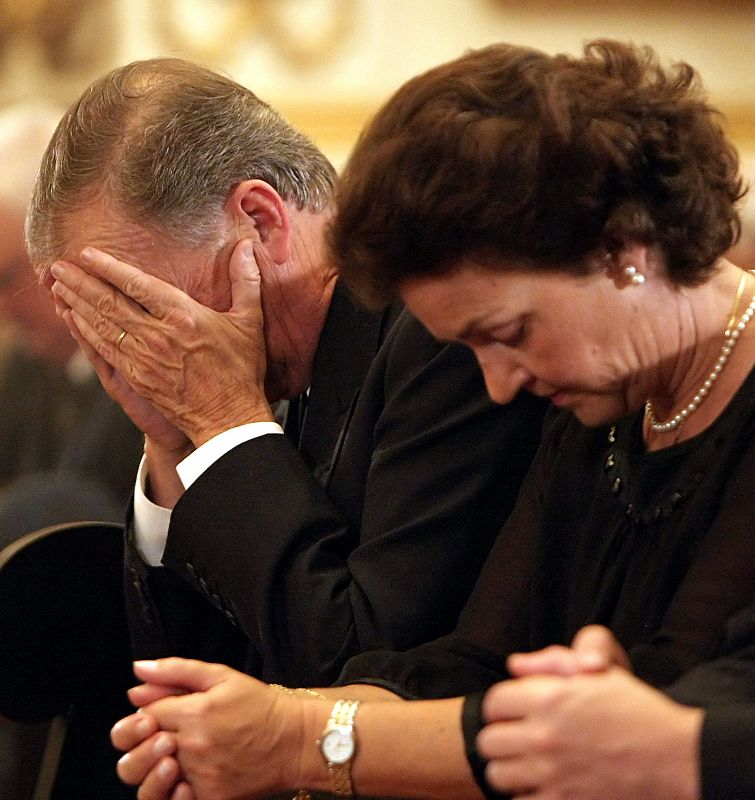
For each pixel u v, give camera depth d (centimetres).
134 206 627
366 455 634
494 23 1916
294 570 586
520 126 427
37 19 1980
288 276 648
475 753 427
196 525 609
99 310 639
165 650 684
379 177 437
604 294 446
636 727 371
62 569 688
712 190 445
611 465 508
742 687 395
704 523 463
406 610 570
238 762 459
